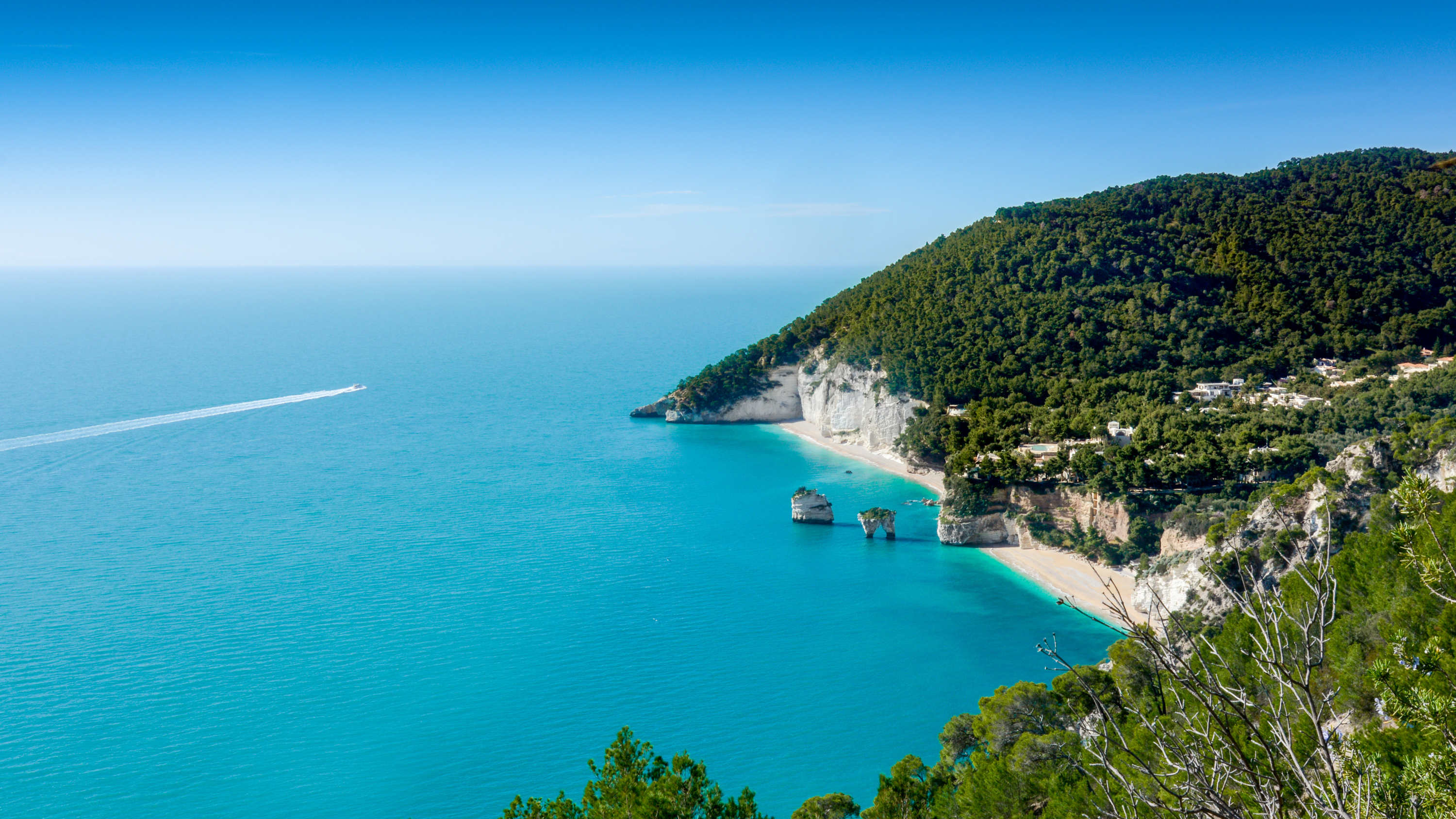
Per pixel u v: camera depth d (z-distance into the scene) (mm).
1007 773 37125
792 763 67938
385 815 62062
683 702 77500
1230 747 12016
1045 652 13516
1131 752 12617
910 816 41375
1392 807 12375
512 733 72688
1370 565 38375
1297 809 12688
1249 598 12555
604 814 29078
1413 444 73250
